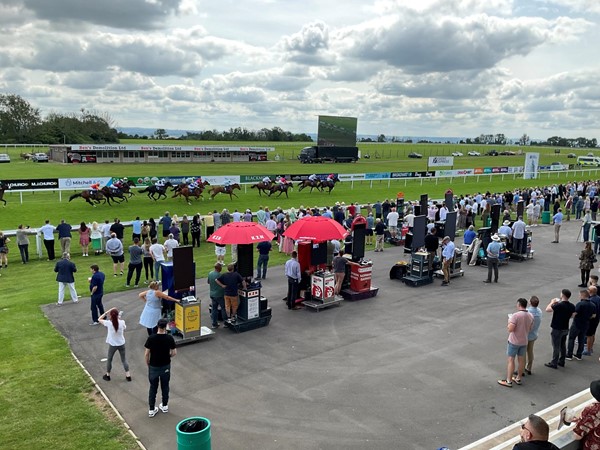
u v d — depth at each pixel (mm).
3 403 9047
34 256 21828
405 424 8438
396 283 17922
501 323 13648
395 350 11719
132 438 7969
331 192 44938
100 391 9523
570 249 24203
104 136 129500
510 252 21734
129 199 37625
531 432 4816
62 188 36281
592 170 73812
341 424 8445
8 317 13727
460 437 8023
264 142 170250
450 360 11156
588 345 11461
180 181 41688
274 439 7996
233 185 40000
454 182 55500
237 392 9609
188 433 6434
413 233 18422
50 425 8320
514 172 61844
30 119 117750
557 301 10648
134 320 13633
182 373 10453
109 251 18281
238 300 13023
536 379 10227
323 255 15297
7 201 34156
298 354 11469
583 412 5410
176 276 12203
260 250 17844
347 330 13047
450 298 16000
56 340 12102
